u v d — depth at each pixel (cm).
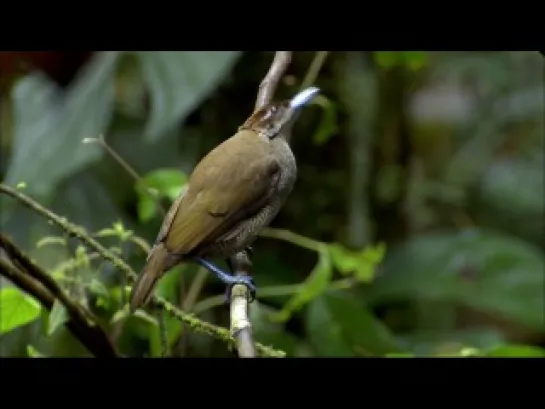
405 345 976
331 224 1065
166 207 854
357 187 1070
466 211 1263
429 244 1032
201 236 663
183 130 1042
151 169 1018
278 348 797
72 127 946
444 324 1109
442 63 1277
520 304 979
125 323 757
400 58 953
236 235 683
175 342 728
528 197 1266
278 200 711
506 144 1327
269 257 1027
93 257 679
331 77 1066
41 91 1017
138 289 621
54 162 934
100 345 643
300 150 1066
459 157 1309
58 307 625
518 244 1016
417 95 1274
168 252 656
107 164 1006
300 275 1030
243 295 653
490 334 997
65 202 962
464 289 995
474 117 1339
